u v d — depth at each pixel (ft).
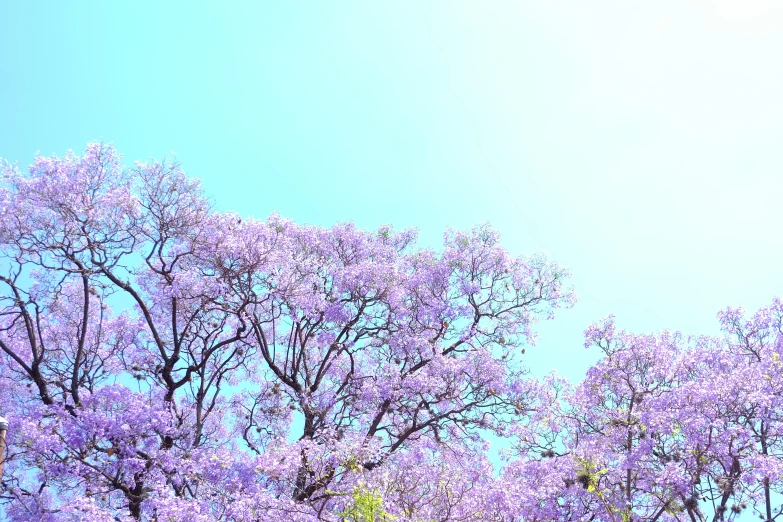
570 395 49.65
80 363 49.57
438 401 52.90
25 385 53.11
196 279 51.19
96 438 43.88
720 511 39.83
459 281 57.47
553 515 44.14
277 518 39.81
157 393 54.80
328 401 55.42
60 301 55.31
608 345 48.83
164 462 43.86
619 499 42.96
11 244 46.50
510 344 57.67
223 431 60.13
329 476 43.96
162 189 49.75
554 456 48.78
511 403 53.57
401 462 51.80
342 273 56.70
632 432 43.86
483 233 59.57
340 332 57.41
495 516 44.55
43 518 44.06
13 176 46.78
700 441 40.57
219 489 41.78
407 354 55.72
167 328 58.75
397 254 62.75
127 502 48.01
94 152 48.29
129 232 49.65
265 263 51.80
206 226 51.08
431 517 45.37
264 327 62.80
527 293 58.80
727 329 51.60
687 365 47.09
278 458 42.27
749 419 41.88
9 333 53.52
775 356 44.04
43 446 41.93
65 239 48.06
